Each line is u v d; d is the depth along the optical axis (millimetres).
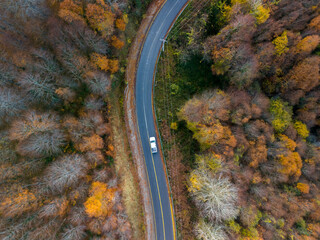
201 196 35219
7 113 27266
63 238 28375
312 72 39688
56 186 29438
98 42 31250
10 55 26969
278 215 40438
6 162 27609
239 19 35250
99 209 31141
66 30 27875
